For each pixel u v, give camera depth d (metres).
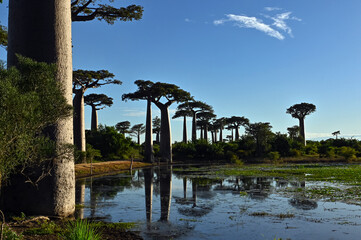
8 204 10.08
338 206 12.02
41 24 10.66
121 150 47.84
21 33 10.59
